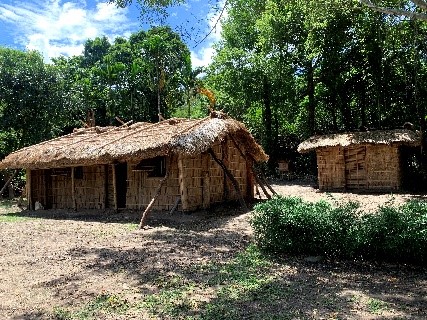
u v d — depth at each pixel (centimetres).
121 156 1265
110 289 610
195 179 1349
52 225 1245
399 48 2134
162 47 3419
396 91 2317
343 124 2814
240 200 1350
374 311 499
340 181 1923
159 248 869
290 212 774
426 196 1574
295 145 3103
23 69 2281
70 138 1667
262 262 738
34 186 1720
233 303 535
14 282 661
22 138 2405
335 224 734
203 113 3606
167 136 1223
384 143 1769
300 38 2433
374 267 700
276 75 2559
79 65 4553
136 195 1430
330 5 1627
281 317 482
